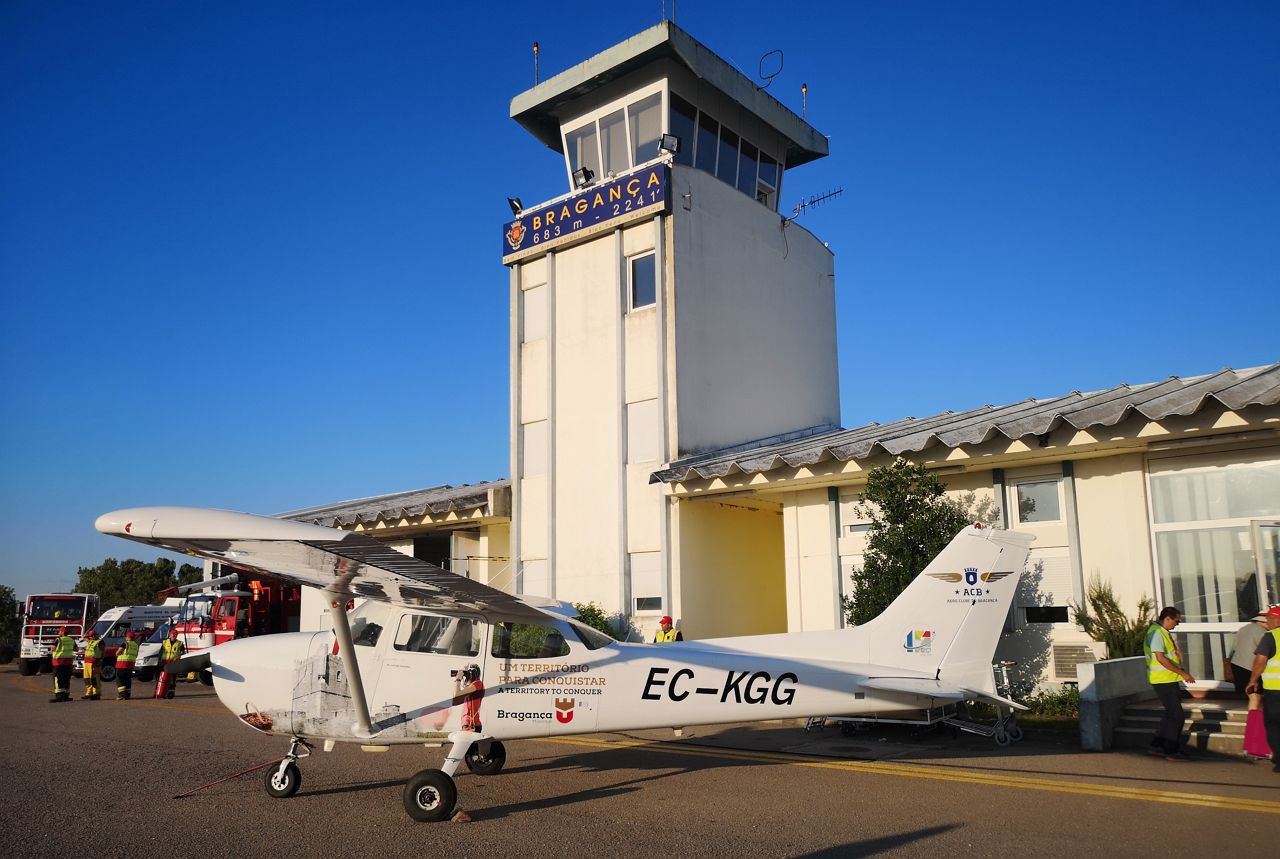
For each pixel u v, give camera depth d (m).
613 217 19.28
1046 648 13.51
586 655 8.88
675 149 19.03
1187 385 13.95
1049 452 12.94
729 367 19.50
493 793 8.73
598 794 8.62
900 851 6.42
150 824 7.52
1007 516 14.17
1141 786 8.44
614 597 18.23
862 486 15.55
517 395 20.83
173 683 20.75
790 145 23.45
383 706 8.59
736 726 13.34
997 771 9.30
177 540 7.02
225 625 25.52
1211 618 12.28
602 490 18.80
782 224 21.98
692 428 18.25
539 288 20.89
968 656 9.72
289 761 8.62
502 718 8.62
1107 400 13.74
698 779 9.28
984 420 14.88
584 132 21.48
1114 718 10.92
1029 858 6.20
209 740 12.70
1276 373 12.55
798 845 6.63
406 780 9.41
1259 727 9.20
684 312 18.52
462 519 21.45
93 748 11.95
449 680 8.66
